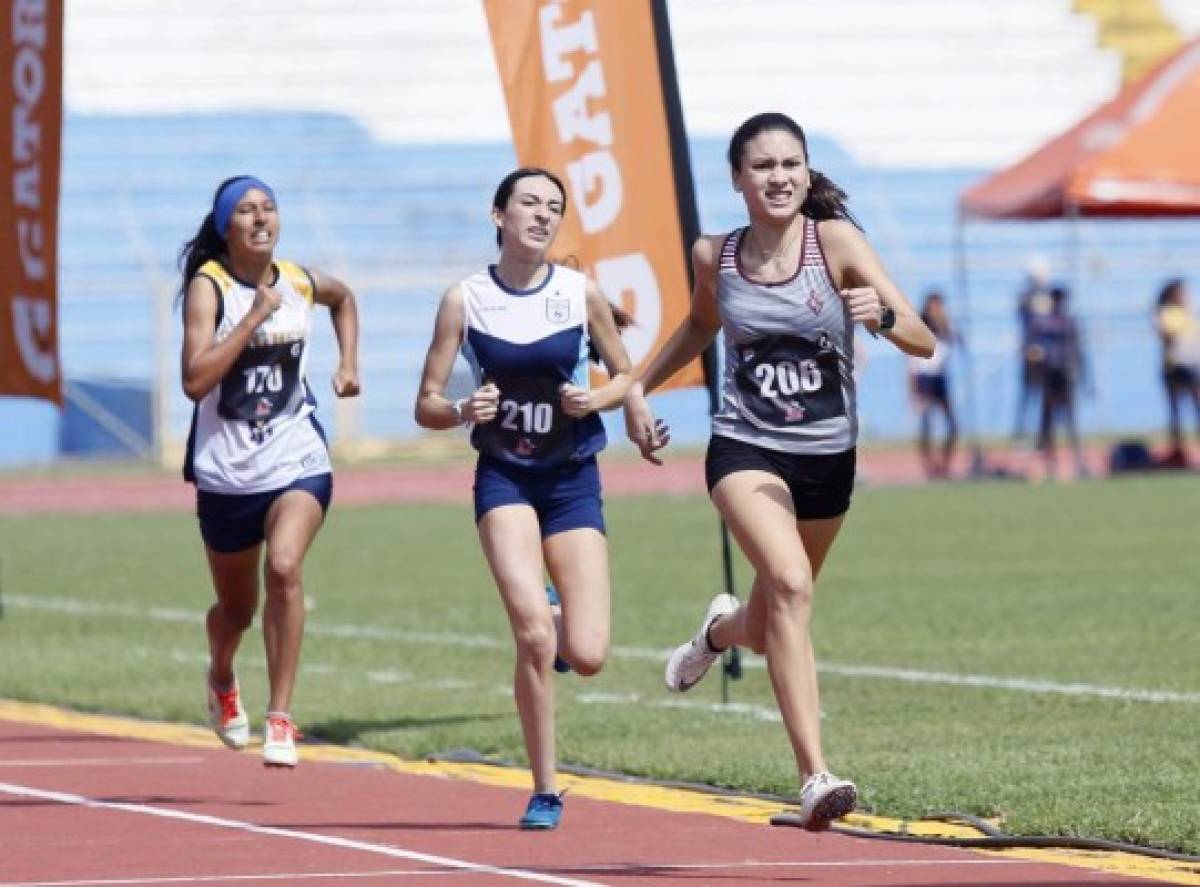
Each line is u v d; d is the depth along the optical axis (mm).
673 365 26969
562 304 27250
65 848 25891
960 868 24109
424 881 23406
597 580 27094
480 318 27141
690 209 39250
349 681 43781
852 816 27766
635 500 97625
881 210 147375
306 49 149500
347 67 149375
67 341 131375
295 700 41031
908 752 32906
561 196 27391
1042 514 84000
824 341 25156
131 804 29656
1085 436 136875
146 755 34969
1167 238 147250
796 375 25172
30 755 34969
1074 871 23797
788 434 25219
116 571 69500
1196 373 110250
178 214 140500
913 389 111688
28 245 48844
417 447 132375
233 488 30734
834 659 45125
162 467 124312
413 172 145625
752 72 152625
